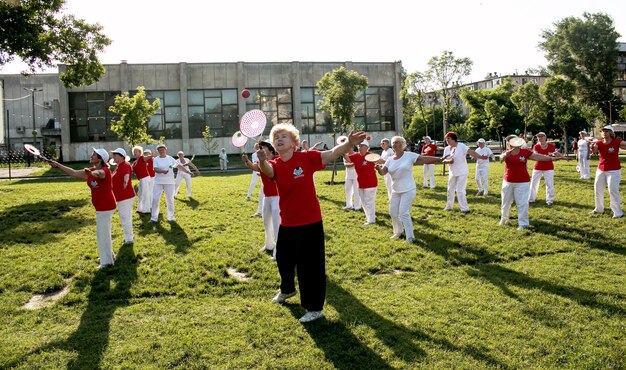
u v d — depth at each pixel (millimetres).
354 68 45062
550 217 10398
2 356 4449
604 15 54188
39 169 35969
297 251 5227
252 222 10992
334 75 25219
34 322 5301
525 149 9383
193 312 5484
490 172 21531
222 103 43156
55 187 19938
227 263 7504
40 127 58062
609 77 54219
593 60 54156
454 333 4723
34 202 14750
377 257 7605
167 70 42125
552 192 12320
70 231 10281
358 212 12070
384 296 5883
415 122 70375
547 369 4023
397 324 4988
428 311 5312
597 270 6762
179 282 6574
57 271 7211
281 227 5445
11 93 57656
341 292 6078
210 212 12500
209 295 6102
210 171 32625
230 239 9117
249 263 7492
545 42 56969
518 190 9422
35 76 58406
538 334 4676
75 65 22359
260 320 5168
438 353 4336
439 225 9992
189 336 4793
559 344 4449
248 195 14695
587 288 5930
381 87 45906
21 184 22250
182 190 17594
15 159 42781
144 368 4188
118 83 41281
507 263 7266
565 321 4957
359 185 10477
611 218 10094
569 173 19812
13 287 6570
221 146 43156
